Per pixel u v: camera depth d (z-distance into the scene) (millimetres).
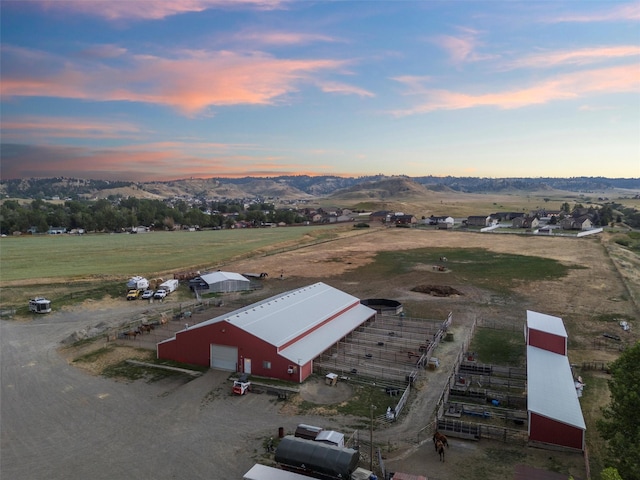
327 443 28922
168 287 80250
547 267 96688
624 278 84500
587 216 192125
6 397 39594
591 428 33031
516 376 42469
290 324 49094
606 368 43812
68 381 42938
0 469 28828
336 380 41688
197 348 46594
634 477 22125
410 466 28500
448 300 72812
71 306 70500
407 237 155250
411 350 49781
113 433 33156
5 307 69625
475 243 137125
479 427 31781
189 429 33594
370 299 69188
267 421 34750
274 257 117062
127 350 51031
